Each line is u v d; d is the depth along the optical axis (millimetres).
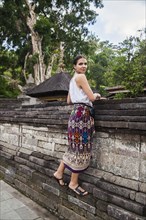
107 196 2773
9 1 17281
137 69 8305
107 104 2941
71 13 20516
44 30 18578
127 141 2705
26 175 4480
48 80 7637
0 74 21281
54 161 3945
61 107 3979
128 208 2525
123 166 2760
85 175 3209
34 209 3918
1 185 5012
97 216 2965
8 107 6352
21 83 21328
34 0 19453
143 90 7938
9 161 5109
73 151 2938
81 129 2848
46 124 4051
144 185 2494
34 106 4750
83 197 3162
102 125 2887
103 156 3041
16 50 20688
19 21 19188
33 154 4496
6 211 3836
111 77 11078
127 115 2617
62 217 3545
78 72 3014
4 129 5828
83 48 21141
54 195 3740
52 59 21203
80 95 2904
